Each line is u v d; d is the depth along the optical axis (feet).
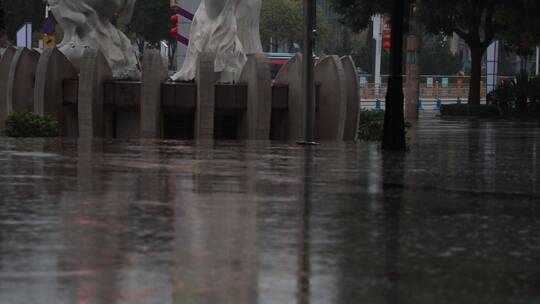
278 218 44.98
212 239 38.93
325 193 55.31
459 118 219.61
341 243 38.70
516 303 29.27
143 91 114.52
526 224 44.78
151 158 78.02
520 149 104.27
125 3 129.90
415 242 39.34
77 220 43.27
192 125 125.18
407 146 105.40
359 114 123.65
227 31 128.36
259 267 33.60
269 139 117.70
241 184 59.06
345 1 234.17
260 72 115.75
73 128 122.31
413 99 217.15
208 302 28.45
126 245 37.24
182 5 170.91
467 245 38.88
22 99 122.52
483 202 52.95
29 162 72.28
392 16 96.58
